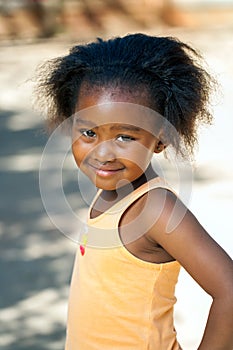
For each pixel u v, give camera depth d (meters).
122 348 1.85
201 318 4.12
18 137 8.33
